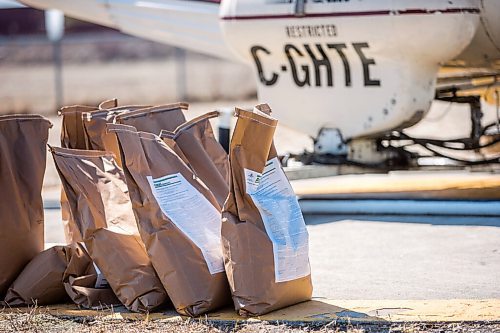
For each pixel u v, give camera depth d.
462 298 9.63
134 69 51.12
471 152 24.75
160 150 9.09
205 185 9.40
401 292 9.98
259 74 15.80
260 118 8.72
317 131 15.58
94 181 9.36
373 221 14.34
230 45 15.75
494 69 16.31
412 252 12.11
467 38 14.48
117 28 18.48
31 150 9.73
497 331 8.33
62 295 9.61
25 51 53.25
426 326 8.49
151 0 17.94
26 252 9.67
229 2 15.44
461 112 31.41
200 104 39.06
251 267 8.71
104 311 9.14
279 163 9.15
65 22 51.78
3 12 51.00
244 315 8.73
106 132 9.75
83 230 9.15
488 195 14.97
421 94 14.93
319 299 9.53
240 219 8.80
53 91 44.69
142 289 9.02
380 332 8.34
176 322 8.67
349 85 15.07
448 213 14.42
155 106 9.94
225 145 15.86
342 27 14.45
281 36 15.02
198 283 8.79
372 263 11.55
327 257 12.01
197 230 8.96
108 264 9.12
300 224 9.14
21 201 9.64
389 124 15.02
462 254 11.88
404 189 15.97
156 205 8.81
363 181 17.95
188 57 53.53
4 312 9.30
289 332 8.34
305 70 15.34
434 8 14.05
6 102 41.28
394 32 14.25
